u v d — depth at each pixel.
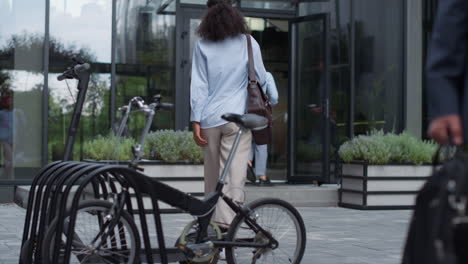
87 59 10.27
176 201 4.03
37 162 10.02
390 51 11.29
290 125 11.41
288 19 11.73
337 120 11.11
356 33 11.12
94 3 10.34
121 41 10.48
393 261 5.32
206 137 4.78
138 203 3.88
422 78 11.41
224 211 4.46
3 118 9.91
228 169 4.30
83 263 3.81
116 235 3.84
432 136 2.11
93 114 10.25
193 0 10.89
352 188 9.34
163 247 3.91
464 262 1.95
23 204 9.07
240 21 4.85
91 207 3.76
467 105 2.06
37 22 10.06
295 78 11.42
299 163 11.34
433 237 1.99
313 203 9.65
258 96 4.78
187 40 10.86
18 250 5.59
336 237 6.62
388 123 11.25
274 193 9.55
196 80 4.81
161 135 8.42
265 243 4.34
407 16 11.33
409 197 9.22
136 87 10.55
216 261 4.28
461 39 2.09
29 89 10.02
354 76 11.08
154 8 10.68
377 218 8.23
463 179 1.97
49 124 10.05
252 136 4.86
